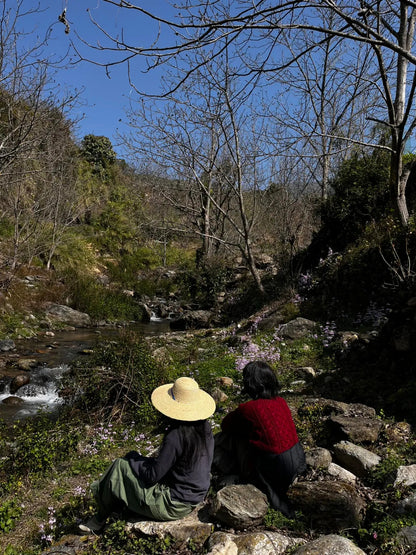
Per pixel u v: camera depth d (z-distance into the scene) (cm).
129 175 3180
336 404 543
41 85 1100
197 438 336
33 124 1098
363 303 991
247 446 371
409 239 958
